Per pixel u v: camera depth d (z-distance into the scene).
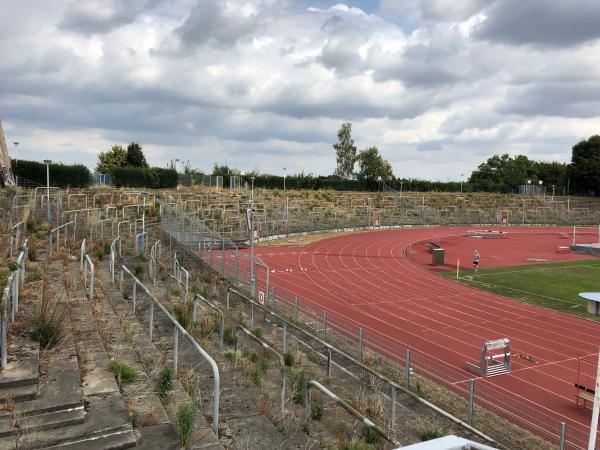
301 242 45.50
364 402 10.72
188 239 26.39
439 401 12.73
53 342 8.39
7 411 6.27
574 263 38.69
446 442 3.34
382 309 23.66
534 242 52.31
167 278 17.61
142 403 7.01
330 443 7.41
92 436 6.00
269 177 76.12
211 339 12.08
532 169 120.19
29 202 22.19
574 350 18.47
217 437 6.45
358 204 67.81
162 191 49.66
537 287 29.48
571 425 12.56
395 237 52.50
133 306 12.14
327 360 12.70
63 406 6.45
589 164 91.38
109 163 77.94
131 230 26.69
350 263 36.09
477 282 30.72
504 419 12.34
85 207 30.44
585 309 24.38
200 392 8.08
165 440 6.13
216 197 51.41
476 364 16.75
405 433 9.77
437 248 37.59
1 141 33.69
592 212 75.62
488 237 55.56
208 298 17.84
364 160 86.50
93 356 8.27
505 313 23.45
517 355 17.66
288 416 8.05
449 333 20.19
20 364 7.28
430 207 71.62
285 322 13.64
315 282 29.19
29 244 15.48
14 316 9.02
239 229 44.00
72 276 13.15
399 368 15.11
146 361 8.82
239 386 9.01
